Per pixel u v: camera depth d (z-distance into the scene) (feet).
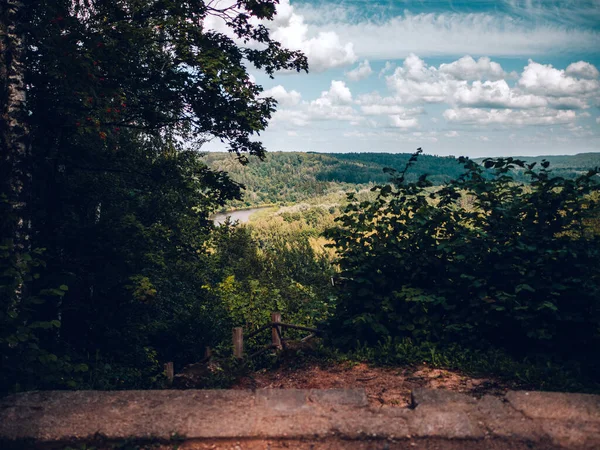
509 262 17.22
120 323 34.12
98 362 25.41
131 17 33.27
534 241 17.26
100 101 26.53
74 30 26.66
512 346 17.22
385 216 19.76
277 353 20.62
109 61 29.89
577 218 17.29
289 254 150.30
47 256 29.58
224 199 42.96
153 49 36.27
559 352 16.31
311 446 9.80
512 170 18.98
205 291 59.00
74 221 33.17
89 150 36.42
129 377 28.14
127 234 33.01
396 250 19.07
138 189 45.55
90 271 31.27
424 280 19.04
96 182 38.32
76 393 11.91
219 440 10.05
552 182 17.58
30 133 25.66
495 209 17.97
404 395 14.01
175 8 32.89
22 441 9.98
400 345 17.56
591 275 16.40
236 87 33.78
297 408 11.11
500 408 10.88
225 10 36.58
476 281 17.13
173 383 18.28
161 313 51.67
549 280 16.49
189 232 54.95
